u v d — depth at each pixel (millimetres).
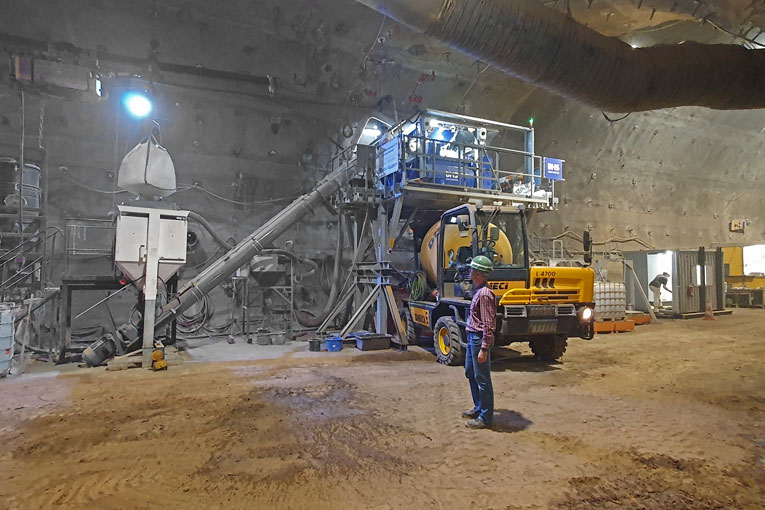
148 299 9062
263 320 13914
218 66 12922
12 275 10555
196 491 3920
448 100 16344
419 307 10766
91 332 11883
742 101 8477
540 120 18219
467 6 6211
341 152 15008
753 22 9414
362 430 5371
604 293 14320
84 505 3691
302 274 14938
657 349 11055
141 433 5297
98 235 12391
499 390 7203
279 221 12258
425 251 11094
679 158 22781
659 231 23562
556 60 6859
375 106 15594
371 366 9039
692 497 3818
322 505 3670
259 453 4715
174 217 9445
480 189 11844
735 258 23781
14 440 5098
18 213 10445
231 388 7293
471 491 3893
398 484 4023
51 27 11078
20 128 11555
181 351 10773
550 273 8625
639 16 11898
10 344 8203
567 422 5656
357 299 12859
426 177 11781
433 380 7832
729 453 4742
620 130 20141
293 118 14539
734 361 9602
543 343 9539
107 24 11430
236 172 14297
